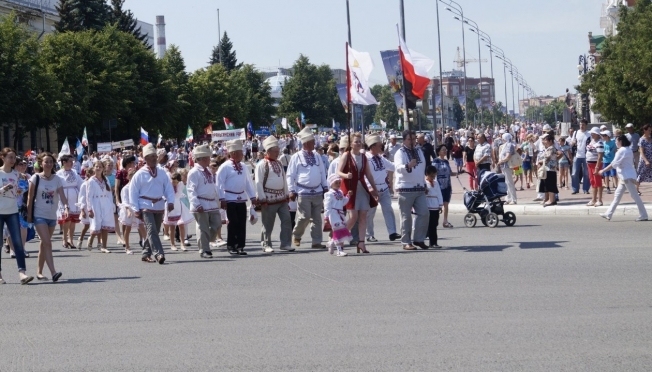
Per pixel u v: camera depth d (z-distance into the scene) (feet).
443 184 77.87
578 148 106.93
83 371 28.43
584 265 49.21
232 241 62.69
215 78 379.14
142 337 33.40
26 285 49.75
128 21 344.90
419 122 106.01
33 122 215.72
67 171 75.41
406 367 27.40
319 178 64.28
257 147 251.19
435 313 36.22
